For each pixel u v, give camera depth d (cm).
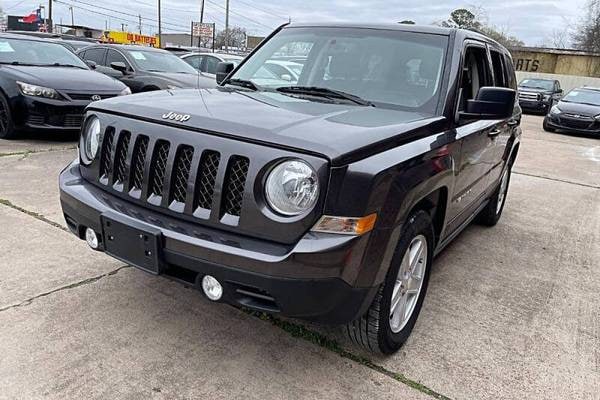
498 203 551
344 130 243
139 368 261
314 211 220
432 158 274
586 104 1566
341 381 264
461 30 369
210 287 241
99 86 803
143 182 261
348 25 385
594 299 388
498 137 441
